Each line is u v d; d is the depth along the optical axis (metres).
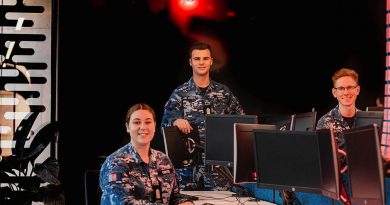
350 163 3.63
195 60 6.43
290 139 4.33
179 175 6.05
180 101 6.47
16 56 7.43
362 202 3.50
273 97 7.64
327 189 3.98
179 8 7.57
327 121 5.78
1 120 7.38
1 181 6.63
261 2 7.62
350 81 5.67
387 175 4.17
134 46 7.54
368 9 7.64
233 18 7.61
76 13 7.46
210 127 5.56
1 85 7.41
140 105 4.45
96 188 4.79
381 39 7.62
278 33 7.63
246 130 4.88
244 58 7.62
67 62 7.45
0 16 7.43
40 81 7.43
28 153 6.52
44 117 7.41
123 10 7.53
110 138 7.50
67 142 7.41
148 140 4.41
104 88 7.49
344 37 7.65
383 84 7.61
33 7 7.45
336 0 7.63
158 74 7.57
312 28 7.64
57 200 6.45
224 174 5.68
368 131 3.40
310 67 7.66
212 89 6.50
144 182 4.40
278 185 4.39
